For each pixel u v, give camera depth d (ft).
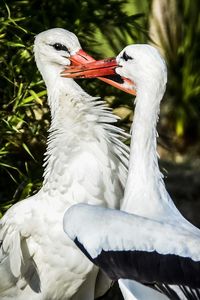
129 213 22.94
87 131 26.76
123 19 33.60
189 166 47.88
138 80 24.94
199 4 51.49
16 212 26.48
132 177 24.47
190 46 51.49
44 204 26.35
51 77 28.09
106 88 32.86
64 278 26.58
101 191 26.37
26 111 31.07
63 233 26.09
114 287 34.32
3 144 30.68
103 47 38.93
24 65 30.55
